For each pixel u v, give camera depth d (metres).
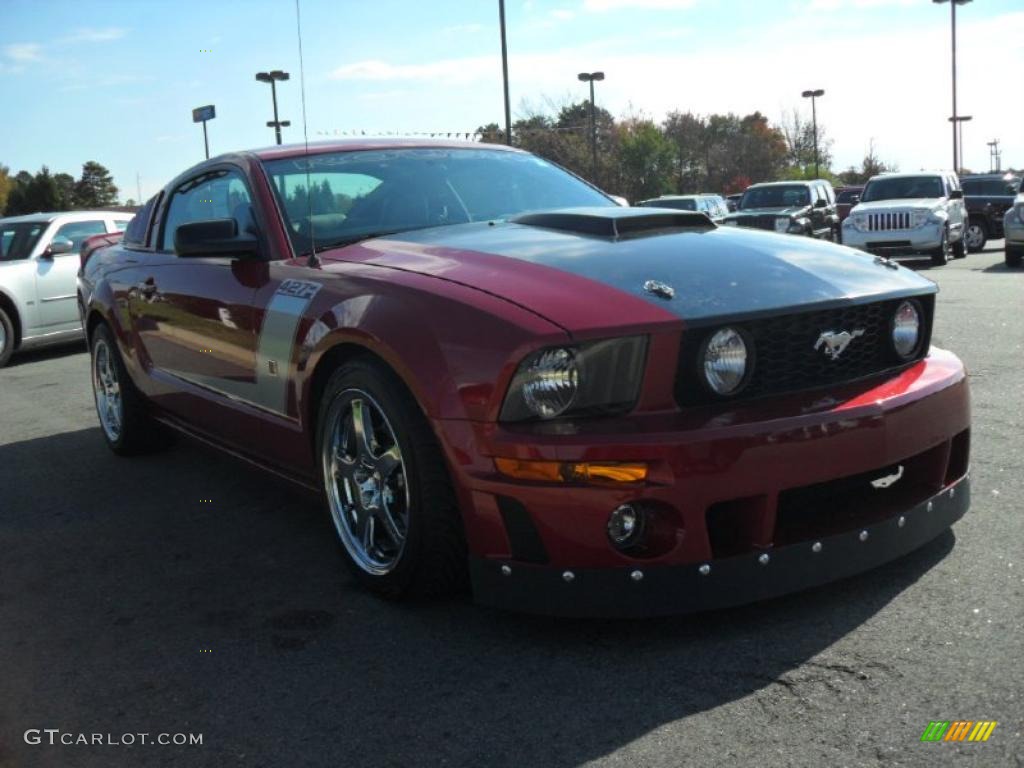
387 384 2.81
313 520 4.04
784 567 2.57
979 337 7.24
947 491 2.95
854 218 16.92
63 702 2.60
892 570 2.99
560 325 2.50
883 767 2.02
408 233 3.56
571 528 2.46
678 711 2.31
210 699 2.56
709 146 56.47
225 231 3.54
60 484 4.86
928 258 19.14
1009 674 2.35
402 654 2.72
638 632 2.72
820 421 2.55
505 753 2.20
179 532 3.99
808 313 2.70
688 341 2.54
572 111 45.12
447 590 2.95
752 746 2.14
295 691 2.56
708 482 2.44
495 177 4.16
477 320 2.61
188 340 4.16
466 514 2.63
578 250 2.99
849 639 2.58
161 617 3.13
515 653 2.68
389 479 3.00
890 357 2.97
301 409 3.30
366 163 4.03
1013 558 3.03
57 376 8.84
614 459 2.41
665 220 3.37
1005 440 4.37
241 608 3.15
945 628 2.60
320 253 3.51
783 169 58.06
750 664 2.50
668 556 2.47
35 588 3.46
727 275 2.79
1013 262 14.88
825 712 2.25
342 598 3.17
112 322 5.00
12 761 2.31
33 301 10.22
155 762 2.28
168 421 4.80
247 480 4.73
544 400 2.49
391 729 2.34
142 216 5.14
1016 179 21.38
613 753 2.16
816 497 2.69
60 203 68.31
